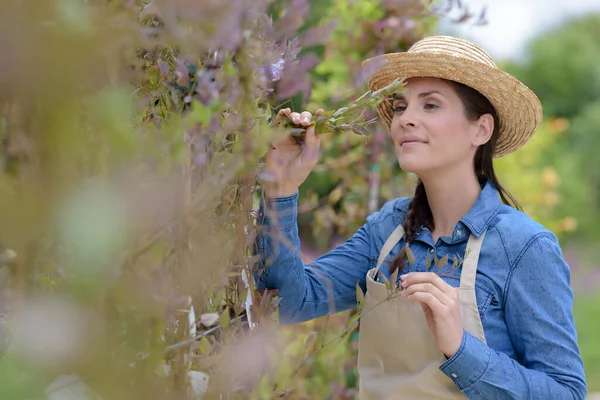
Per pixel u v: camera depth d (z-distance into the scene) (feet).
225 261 3.09
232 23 2.46
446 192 4.94
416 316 4.58
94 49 2.02
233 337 3.18
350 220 8.91
